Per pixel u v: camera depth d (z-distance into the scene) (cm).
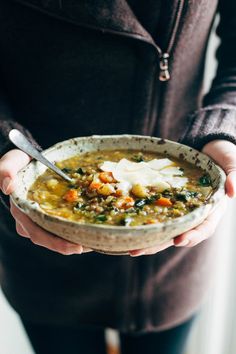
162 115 53
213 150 47
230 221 75
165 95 52
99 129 54
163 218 39
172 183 43
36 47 50
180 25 48
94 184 42
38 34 49
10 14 48
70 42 49
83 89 51
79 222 37
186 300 60
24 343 82
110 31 47
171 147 48
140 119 52
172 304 59
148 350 65
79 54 49
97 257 55
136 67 50
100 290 57
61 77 51
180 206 40
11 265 58
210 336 80
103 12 46
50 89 52
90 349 66
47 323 61
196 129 49
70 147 48
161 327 61
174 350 65
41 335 63
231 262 77
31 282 58
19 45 50
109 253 40
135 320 60
